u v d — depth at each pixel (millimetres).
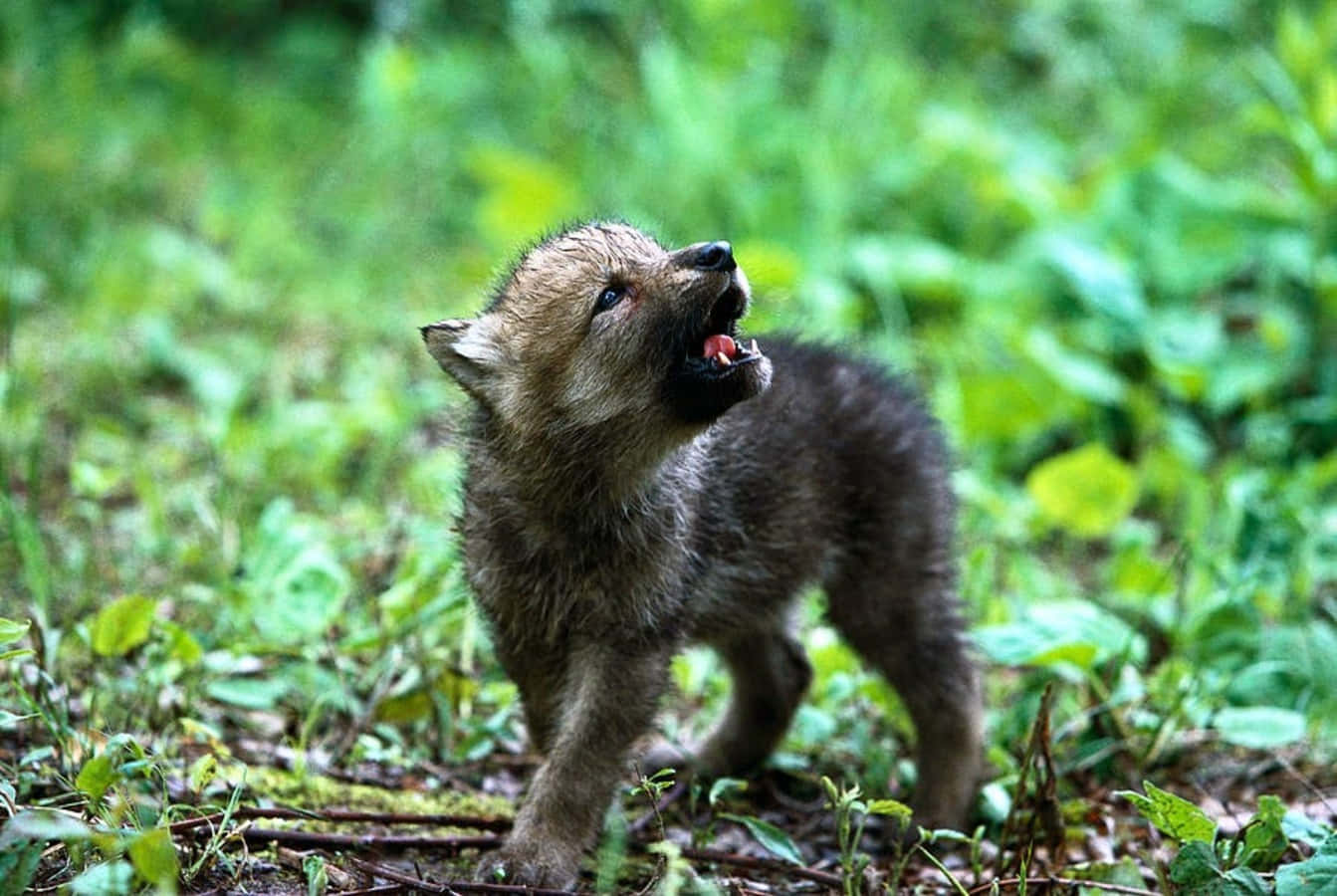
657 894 7348
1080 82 19938
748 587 8859
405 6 20578
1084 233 15469
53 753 7957
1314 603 11211
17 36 19219
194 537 11383
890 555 9266
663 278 7988
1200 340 14367
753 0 19266
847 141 17281
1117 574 11359
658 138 17719
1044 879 7625
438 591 9789
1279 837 7656
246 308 15648
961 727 9117
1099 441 14227
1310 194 14773
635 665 8133
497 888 7418
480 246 17125
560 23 20406
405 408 13414
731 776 9344
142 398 13867
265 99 20125
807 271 15609
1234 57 19953
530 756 9305
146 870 6242
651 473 8102
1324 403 13789
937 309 15898
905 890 8008
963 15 20844
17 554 10641
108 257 15844
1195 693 9703
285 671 9344
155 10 21234
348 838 7820
